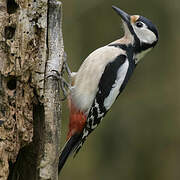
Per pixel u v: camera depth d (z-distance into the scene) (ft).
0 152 28.66
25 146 31.45
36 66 30.50
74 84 35.96
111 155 62.23
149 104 63.16
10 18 29.32
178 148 62.90
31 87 30.42
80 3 58.44
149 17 61.52
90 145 61.67
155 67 63.31
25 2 29.78
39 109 31.30
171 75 62.90
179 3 61.52
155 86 63.36
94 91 35.96
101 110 36.65
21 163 31.68
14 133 29.43
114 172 62.13
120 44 38.32
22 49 29.63
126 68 37.45
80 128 35.96
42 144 31.22
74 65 57.31
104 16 60.03
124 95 63.62
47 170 31.17
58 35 32.22
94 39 59.57
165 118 62.85
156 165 63.62
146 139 64.34
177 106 62.54
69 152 35.88
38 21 30.66
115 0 60.54
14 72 29.32
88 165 60.64
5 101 29.14
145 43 38.99
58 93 31.96
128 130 62.85
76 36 58.39
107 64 36.47
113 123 63.00
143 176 63.62
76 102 35.70
